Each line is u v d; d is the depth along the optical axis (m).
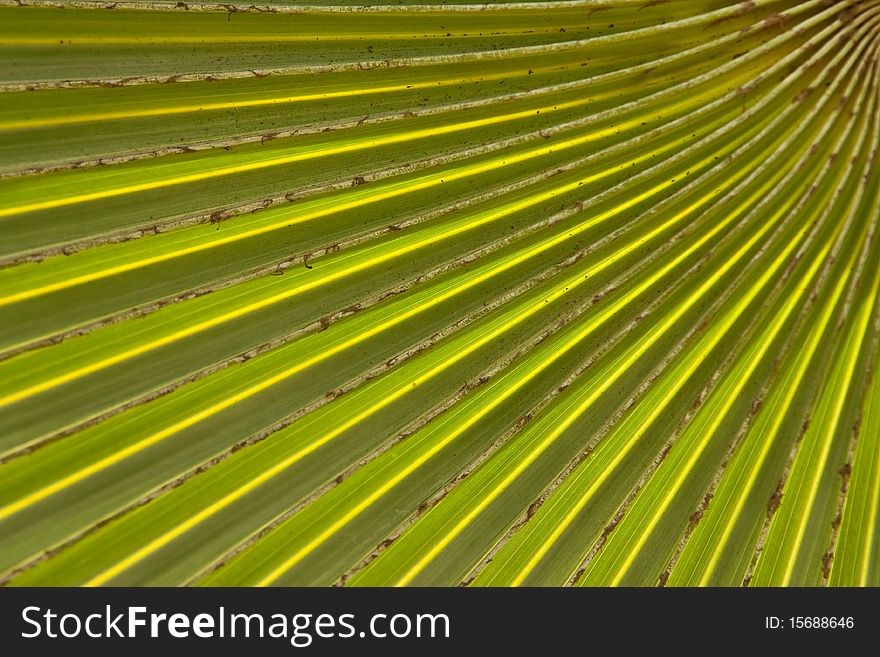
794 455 0.34
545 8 0.31
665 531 0.33
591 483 0.32
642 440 0.33
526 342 0.32
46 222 0.27
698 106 0.33
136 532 0.27
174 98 0.28
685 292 0.33
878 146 0.34
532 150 0.31
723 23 0.32
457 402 0.31
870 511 0.34
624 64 0.32
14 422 0.26
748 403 0.34
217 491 0.28
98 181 0.27
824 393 0.35
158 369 0.28
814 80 0.33
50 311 0.27
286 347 0.29
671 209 0.33
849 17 0.33
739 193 0.33
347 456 0.30
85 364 0.27
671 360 0.33
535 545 0.32
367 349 0.30
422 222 0.30
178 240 0.28
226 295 0.28
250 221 0.29
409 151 0.30
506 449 0.32
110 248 0.27
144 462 0.28
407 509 0.30
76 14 0.27
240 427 0.29
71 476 0.27
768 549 0.34
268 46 0.29
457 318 0.31
